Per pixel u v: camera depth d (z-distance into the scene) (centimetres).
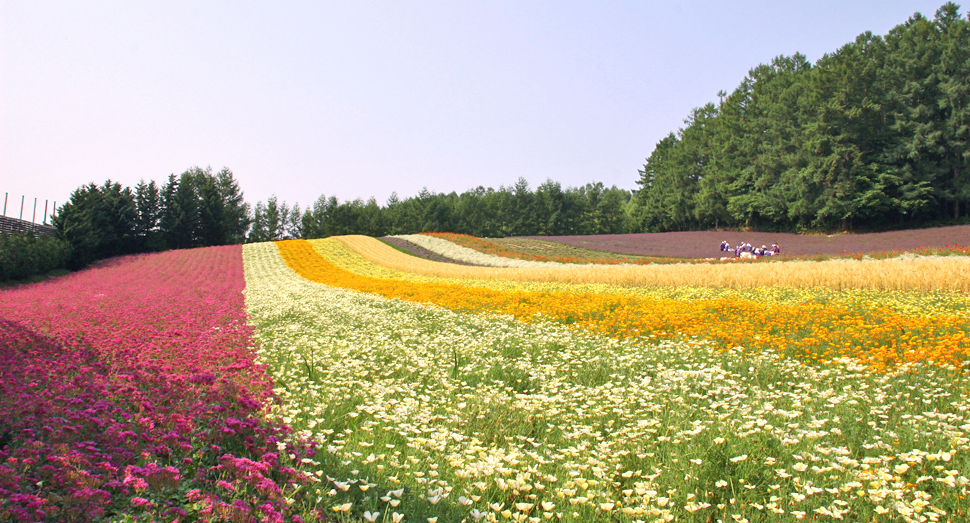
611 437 502
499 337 1070
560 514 340
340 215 9812
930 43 5941
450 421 534
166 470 322
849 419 520
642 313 1355
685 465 420
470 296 1900
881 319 1144
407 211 11725
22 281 3519
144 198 6806
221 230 7481
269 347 989
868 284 1884
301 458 394
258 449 397
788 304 1572
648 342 1004
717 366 760
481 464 388
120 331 1102
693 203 8638
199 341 971
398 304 1777
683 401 597
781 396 627
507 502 370
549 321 1301
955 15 6016
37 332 1006
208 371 652
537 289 2334
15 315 1468
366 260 4719
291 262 4731
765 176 6838
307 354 886
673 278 2356
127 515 288
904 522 332
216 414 445
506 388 686
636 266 2825
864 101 5784
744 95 8350
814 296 1772
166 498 322
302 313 1556
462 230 10988
